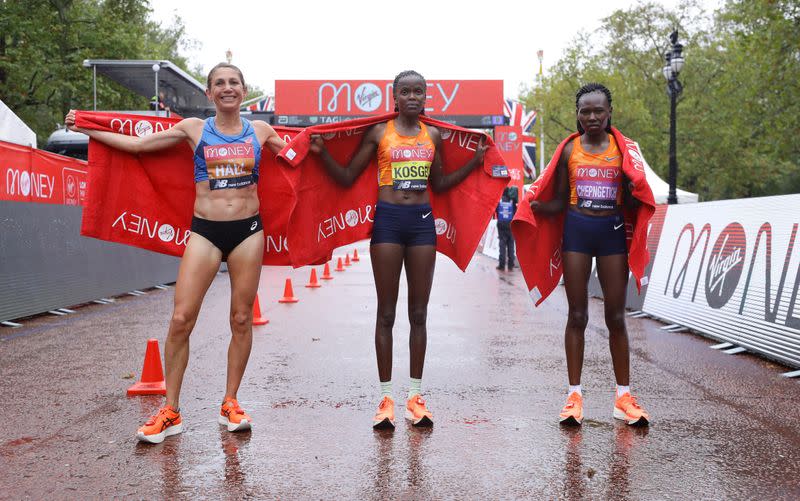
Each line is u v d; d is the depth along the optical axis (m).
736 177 36.19
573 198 4.39
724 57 35.00
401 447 3.76
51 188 10.27
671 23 35.97
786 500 3.04
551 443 3.83
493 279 14.80
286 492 3.13
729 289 7.06
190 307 3.99
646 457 3.60
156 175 4.45
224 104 4.08
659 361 6.15
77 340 7.44
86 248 10.80
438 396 4.88
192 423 4.21
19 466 3.46
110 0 28.94
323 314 9.23
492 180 4.60
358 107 27.05
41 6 25.59
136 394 4.95
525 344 6.98
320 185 4.51
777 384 5.24
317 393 4.96
